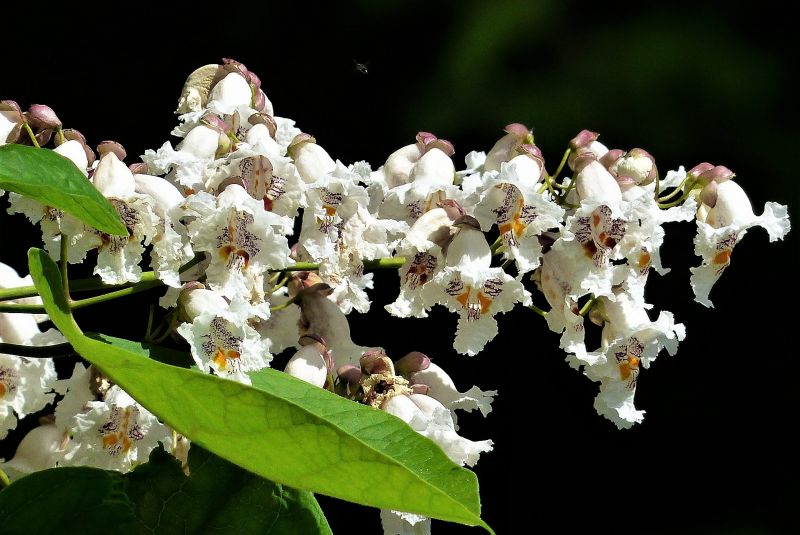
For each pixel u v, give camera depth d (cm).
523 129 137
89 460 129
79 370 131
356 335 209
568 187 134
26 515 120
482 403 137
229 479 122
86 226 126
